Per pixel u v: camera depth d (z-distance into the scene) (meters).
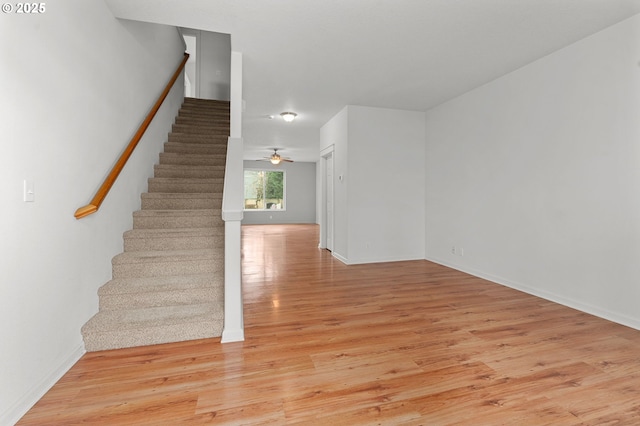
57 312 1.89
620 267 2.71
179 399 1.70
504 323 2.73
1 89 1.45
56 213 1.89
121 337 2.25
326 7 2.53
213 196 3.68
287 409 1.63
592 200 2.91
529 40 3.02
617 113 2.71
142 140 3.56
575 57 3.05
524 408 1.63
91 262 2.36
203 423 1.52
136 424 1.51
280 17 2.67
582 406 1.65
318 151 10.09
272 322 2.76
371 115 5.21
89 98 2.33
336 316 2.91
